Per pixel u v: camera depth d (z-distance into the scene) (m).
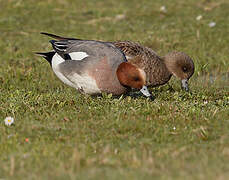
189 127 10.14
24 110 11.33
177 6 24.44
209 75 16.62
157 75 13.77
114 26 21.55
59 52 12.65
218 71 16.81
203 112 11.20
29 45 19.03
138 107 11.43
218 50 18.30
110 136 9.59
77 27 21.59
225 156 8.20
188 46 18.64
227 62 17.08
